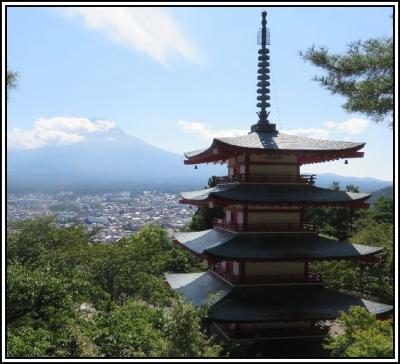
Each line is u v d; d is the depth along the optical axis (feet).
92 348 72.49
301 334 86.43
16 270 85.10
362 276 144.87
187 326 68.23
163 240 219.20
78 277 105.40
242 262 87.45
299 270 91.71
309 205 88.48
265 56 101.86
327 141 95.09
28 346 70.64
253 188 91.25
